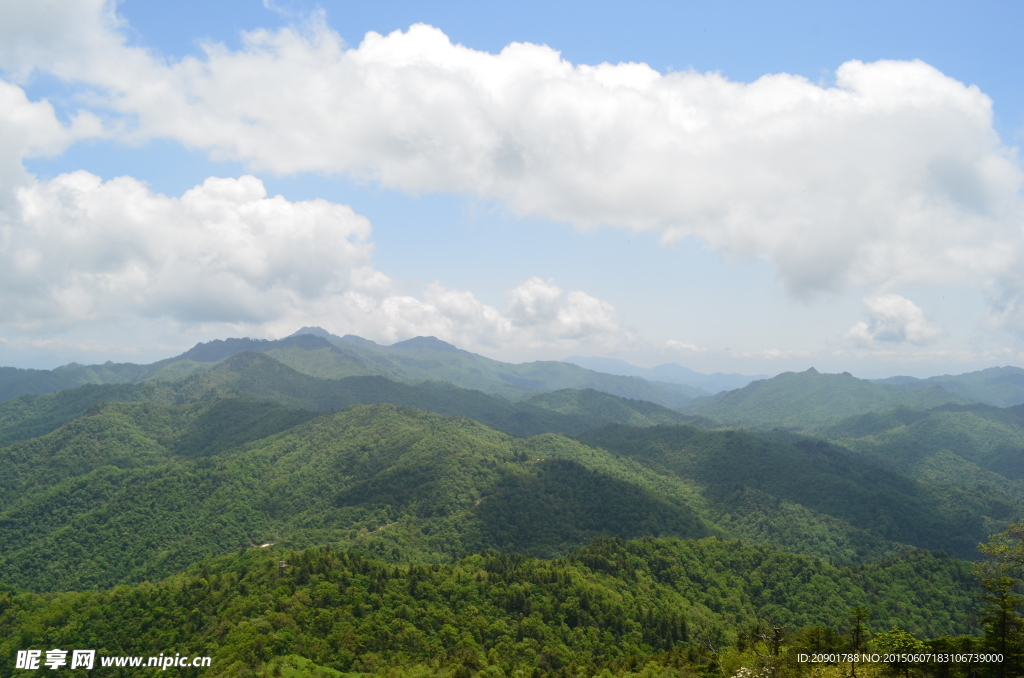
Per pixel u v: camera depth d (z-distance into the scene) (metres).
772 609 191.25
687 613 176.25
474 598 162.62
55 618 147.75
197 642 135.25
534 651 145.25
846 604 189.62
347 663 131.88
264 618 137.75
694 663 115.62
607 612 162.62
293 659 127.38
